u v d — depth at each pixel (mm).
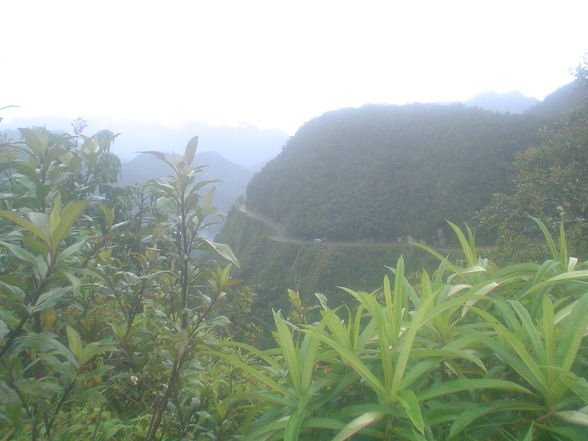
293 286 51125
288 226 63500
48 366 1527
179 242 2086
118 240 2809
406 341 1073
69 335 1438
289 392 1224
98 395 1423
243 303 2494
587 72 10008
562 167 8273
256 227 69750
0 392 1216
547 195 7914
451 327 1345
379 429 1105
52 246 1313
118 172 3604
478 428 1123
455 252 38094
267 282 54531
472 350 1292
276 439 1202
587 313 1048
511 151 54094
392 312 1286
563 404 1057
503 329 1110
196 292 2297
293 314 2518
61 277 1314
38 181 1966
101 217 3357
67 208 1299
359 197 60438
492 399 1298
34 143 2078
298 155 75312
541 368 1085
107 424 1782
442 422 1095
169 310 2213
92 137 2633
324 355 1267
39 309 1291
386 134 67188
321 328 1221
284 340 1230
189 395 2041
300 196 65938
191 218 2072
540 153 8688
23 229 1822
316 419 1125
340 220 58281
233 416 1775
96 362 2055
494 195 8805
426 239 51594
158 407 1727
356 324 1324
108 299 2574
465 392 1251
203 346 1853
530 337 1140
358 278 48781
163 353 1857
